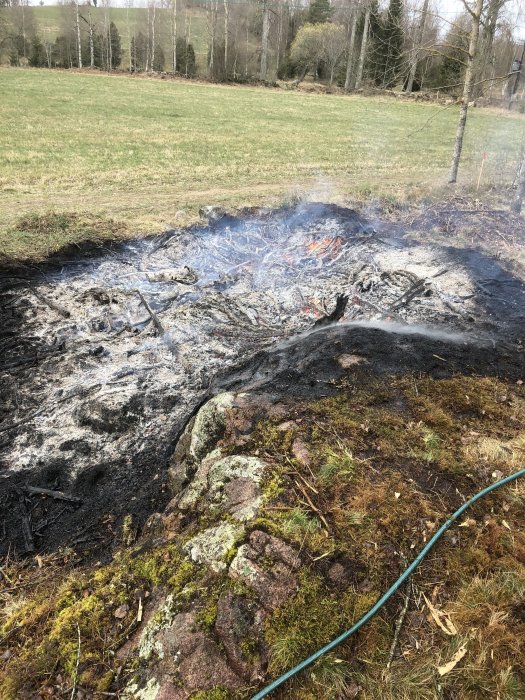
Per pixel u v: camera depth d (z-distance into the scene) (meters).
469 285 8.42
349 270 8.84
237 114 28.56
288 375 5.04
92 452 5.06
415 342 5.92
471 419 4.54
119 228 10.27
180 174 15.12
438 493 3.66
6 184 13.04
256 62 49.78
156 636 2.81
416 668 2.70
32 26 48.81
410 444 4.08
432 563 3.19
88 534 4.19
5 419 5.41
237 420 4.30
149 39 48.12
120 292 7.87
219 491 3.63
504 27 15.15
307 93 41.56
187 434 4.77
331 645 2.71
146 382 5.95
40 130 20.22
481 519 3.50
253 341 6.80
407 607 2.97
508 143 23.88
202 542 3.23
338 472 3.69
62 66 46.84
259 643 2.73
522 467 3.97
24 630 3.12
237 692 2.56
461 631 2.85
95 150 17.58
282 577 2.96
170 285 8.27
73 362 6.25
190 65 46.66
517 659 2.74
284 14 50.81
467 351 5.92
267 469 3.67
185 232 10.08
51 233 9.70
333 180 15.70
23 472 4.82
